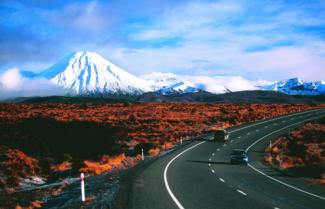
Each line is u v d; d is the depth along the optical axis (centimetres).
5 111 10700
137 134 6625
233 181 2681
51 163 3991
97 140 5209
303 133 6956
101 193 2095
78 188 2528
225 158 4600
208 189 2252
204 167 3619
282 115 10725
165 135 6850
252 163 4275
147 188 2267
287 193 2145
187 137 6988
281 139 6650
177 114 10388
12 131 5288
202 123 8819
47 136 5250
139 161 4281
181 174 3030
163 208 1648
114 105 14112
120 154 4750
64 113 10388
